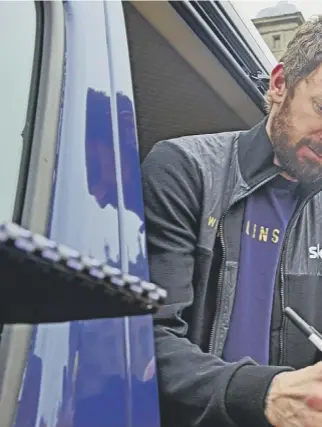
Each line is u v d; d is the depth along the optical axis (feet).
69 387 3.32
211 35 5.77
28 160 3.68
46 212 3.53
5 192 3.66
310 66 5.49
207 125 6.74
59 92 3.93
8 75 4.00
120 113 4.32
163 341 4.51
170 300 4.72
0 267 1.46
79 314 1.69
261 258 5.45
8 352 3.16
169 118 6.40
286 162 5.49
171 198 5.02
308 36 5.57
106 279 1.58
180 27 5.48
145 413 3.75
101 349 3.56
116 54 4.50
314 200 5.81
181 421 4.29
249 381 4.14
